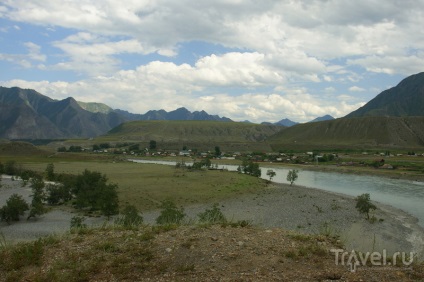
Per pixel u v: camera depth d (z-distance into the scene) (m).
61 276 11.71
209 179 110.50
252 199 81.06
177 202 75.38
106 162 183.62
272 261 12.70
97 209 67.88
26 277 11.87
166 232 16.22
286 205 72.81
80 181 85.06
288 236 15.70
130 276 11.78
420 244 41.62
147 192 84.94
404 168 156.25
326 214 62.56
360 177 139.75
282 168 182.62
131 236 15.64
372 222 55.62
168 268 12.31
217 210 36.53
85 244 14.84
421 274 11.94
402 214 65.12
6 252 14.19
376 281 11.27
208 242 14.44
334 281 11.21
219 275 11.58
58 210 67.88
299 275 11.60
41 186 83.00
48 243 15.20
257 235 15.59
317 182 122.88
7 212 55.38
